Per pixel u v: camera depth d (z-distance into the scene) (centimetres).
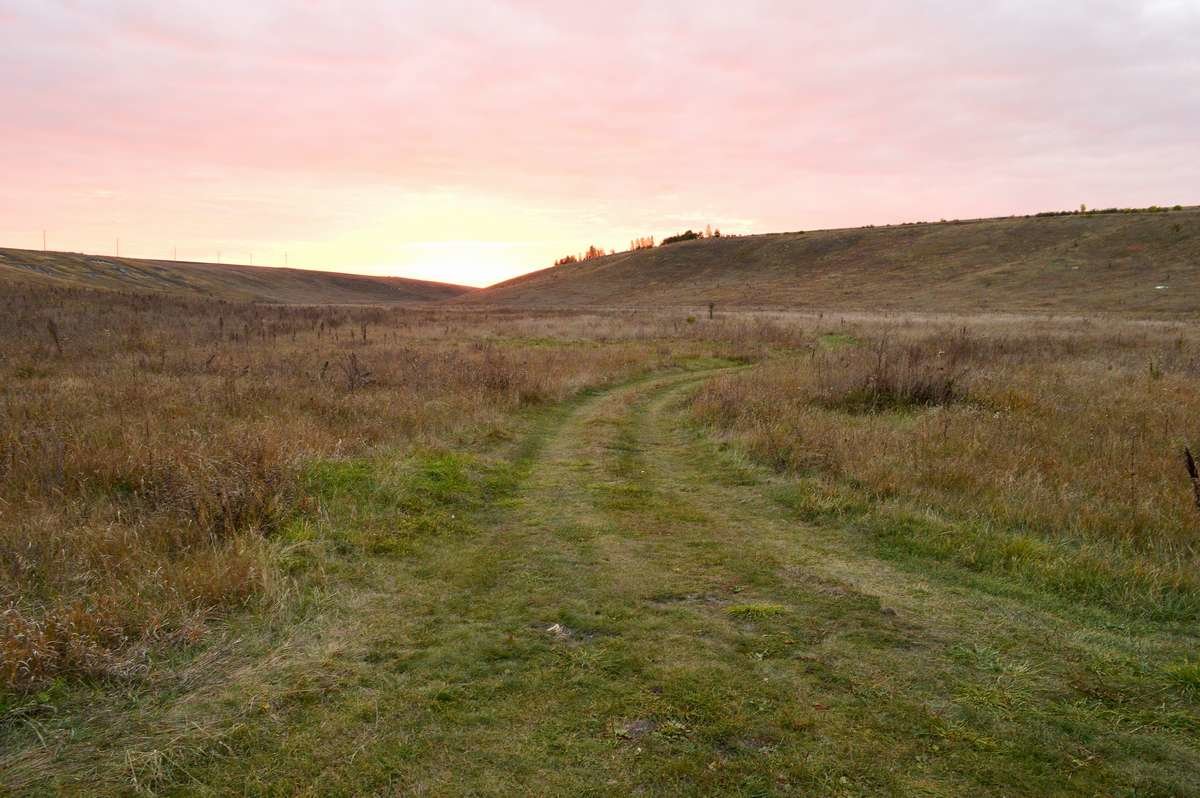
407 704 328
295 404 995
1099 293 5325
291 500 598
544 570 502
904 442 810
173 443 724
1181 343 1975
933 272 7200
